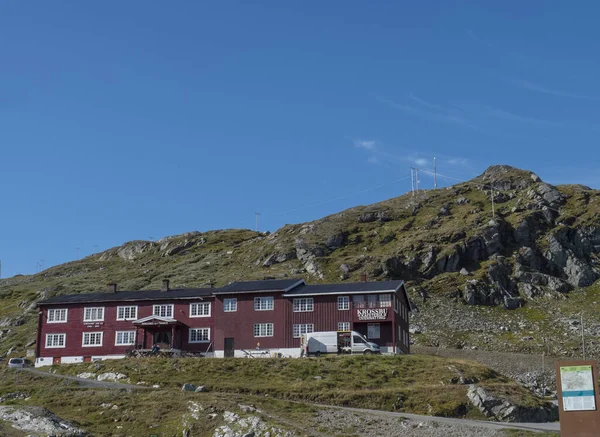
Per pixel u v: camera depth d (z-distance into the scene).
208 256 191.25
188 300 98.06
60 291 162.50
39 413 61.22
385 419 63.47
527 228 169.88
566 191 194.38
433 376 76.50
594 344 122.69
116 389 73.06
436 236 169.62
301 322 93.19
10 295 172.88
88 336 99.81
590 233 171.38
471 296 145.00
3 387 78.88
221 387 73.94
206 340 96.00
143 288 160.12
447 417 67.00
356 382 75.19
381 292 92.62
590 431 41.66
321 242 176.88
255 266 172.12
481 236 165.38
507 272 156.75
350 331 89.31
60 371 87.31
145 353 92.56
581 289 154.25
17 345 127.88
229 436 58.78
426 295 146.38
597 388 42.16
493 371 81.94
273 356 91.94
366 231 185.12
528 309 143.75
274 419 61.81
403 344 97.69
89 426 63.38
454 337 126.56
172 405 66.62
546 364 107.62
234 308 95.44
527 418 68.44
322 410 65.88
